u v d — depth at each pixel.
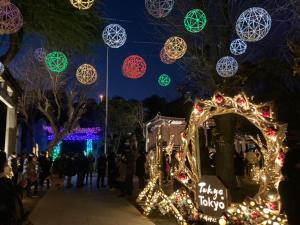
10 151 16.95
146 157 18.38
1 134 18.06
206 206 8.39
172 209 10.15
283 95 20.67
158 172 12.33
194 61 11.73
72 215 11.57
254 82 18.25
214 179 8.30
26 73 28.52
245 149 24.66
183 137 9.76
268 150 8.05
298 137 20.20
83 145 46.50
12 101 16.80
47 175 18.61
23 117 29.23
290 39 9.41
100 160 20.97
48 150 28.28
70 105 29.41
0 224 5.04
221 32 10.57
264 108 8.27
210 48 10.79
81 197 16.08
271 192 7.77
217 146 10.24
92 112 46.47
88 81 11.39
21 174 15.62
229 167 10.02
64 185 22.03
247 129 21.33
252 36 7.20
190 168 9.82
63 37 12.92
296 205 4.58
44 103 30.08
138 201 13.66
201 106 9.29
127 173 16.39
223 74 9.25
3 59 12.48
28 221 10.45
